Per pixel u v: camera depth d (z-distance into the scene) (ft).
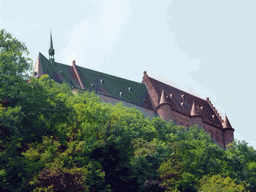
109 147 215.72
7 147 174.40
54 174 173.58
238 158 331.36
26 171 178.70
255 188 318.24
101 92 484.74
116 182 220.84
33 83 214.28
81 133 208.85
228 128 613.52
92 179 196.34
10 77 201.98
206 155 310.04
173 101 565.94
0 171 162.40
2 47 220.84
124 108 383.04
